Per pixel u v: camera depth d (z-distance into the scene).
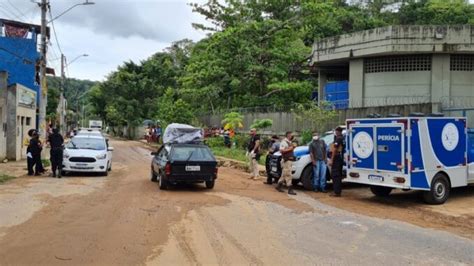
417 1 56.12
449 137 12.63
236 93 39.78
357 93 29.44
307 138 23.95
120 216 10.05
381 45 27.17
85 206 11.20
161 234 8.46
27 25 40.75
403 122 11.93
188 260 6.85
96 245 7.58
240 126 33.25
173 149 14.55
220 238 8.24
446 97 27.02
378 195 13.78
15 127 24.78
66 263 6.57
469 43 26.12
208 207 11.38
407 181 11.85
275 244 7.89
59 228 8.77
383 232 8.99
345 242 8.13
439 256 7.34
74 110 102.69
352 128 13.32
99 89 80.81
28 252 7.09
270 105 36.59
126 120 69.25
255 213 10.71
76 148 18.89
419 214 11.04
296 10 39.28
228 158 26.02
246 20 40.00
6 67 37.00
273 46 37.88
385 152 12.38
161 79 70.19
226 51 37.53
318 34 46.44
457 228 9.56
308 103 31.48
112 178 17.67
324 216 10.52
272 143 16.38
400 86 28.00
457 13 49.31
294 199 12.93
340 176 13.73
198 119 43.72
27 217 9.75
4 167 21.06
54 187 14.62
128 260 6.79
